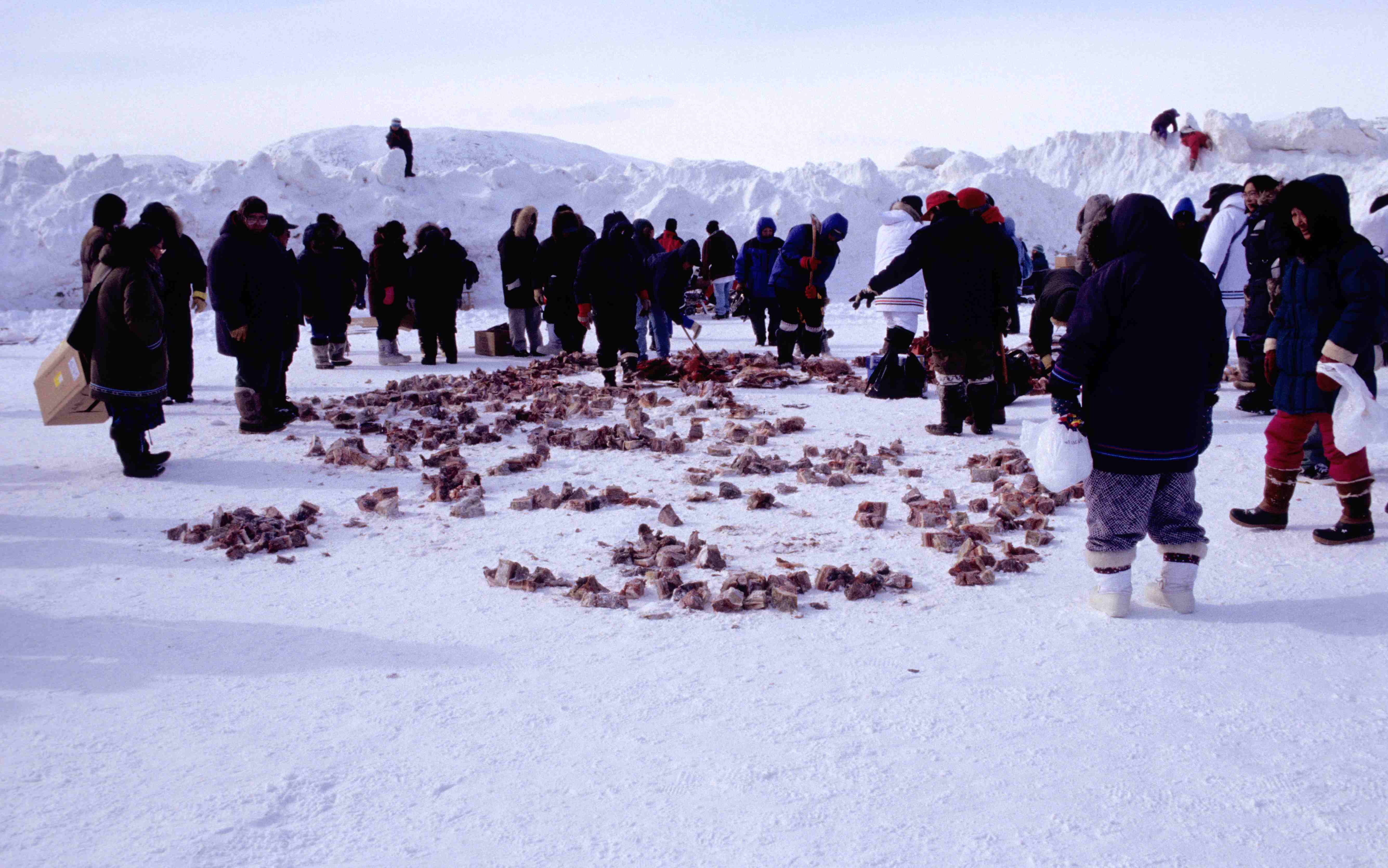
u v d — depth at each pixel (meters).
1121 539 4.41
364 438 8.79
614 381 11.39
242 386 8.86
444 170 53.62
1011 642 4.22
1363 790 3.04
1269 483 5.64
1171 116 38.47
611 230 11.17
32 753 3.38
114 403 7.14
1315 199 5.18
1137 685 3.78
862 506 6.09
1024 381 10.13
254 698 3.81
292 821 2.96
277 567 5.39
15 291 24.27
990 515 5.98
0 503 6.65
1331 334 5.14
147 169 27.53
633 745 3.39
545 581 5.04
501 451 8.16
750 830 2.88
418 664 4.11
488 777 3.20
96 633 4.48
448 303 14.02
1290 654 4.04
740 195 32.22
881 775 3.17
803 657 4.12
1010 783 3.11
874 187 33.78
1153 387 4.22
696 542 5.51
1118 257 4.30
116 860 2.77
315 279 13.38
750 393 10.83
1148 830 2.85
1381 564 5.05
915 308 10.18
